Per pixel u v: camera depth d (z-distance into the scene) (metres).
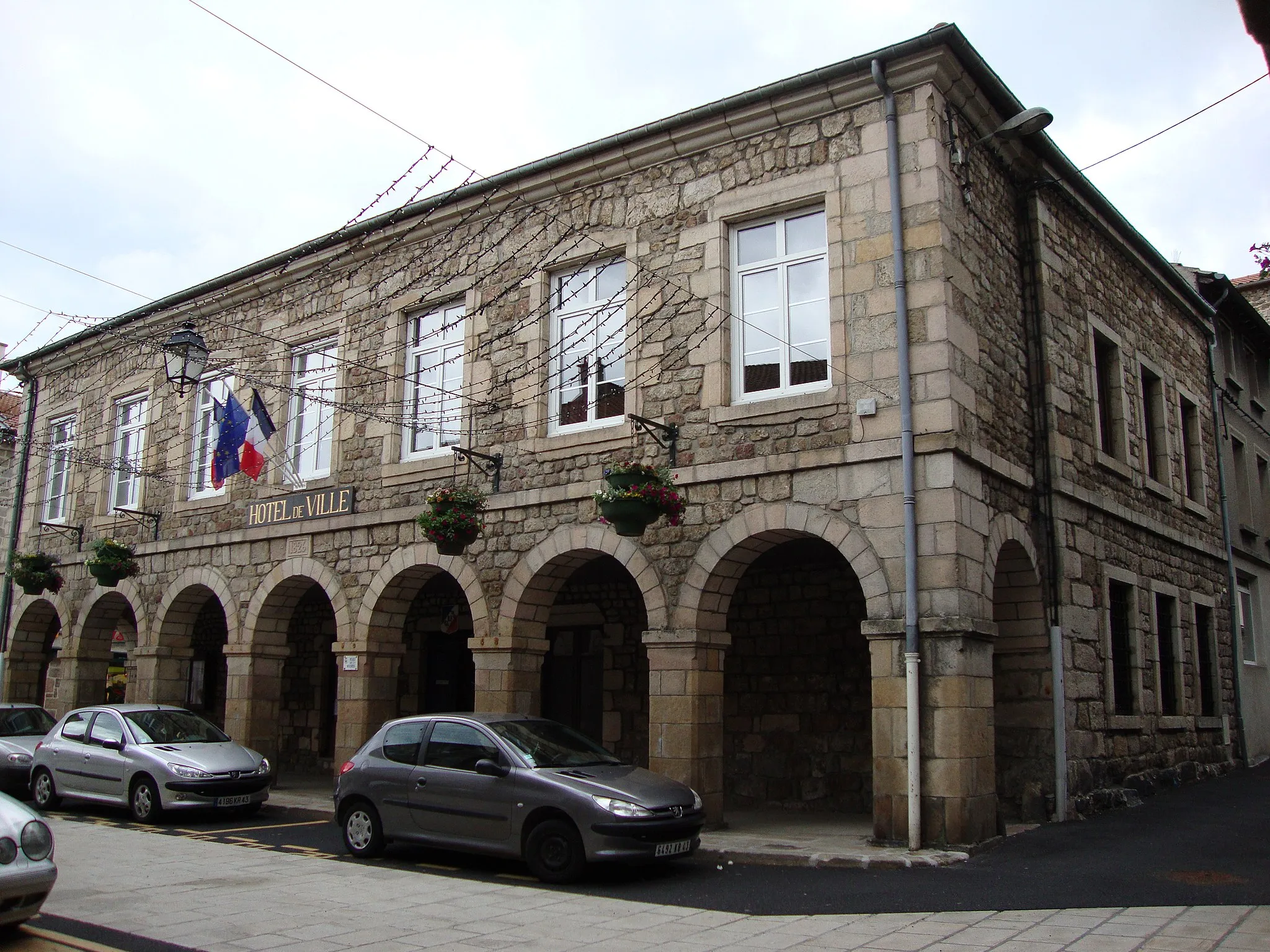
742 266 11.52
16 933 6.52
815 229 11.12
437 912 7.30
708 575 10.83
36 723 15.41
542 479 12.42
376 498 14.16
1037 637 11.49
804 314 11.02
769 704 13.40
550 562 12.09
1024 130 11.25
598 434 11.92
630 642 14.97
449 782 9.09
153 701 16.53
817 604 13.31
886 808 9.50
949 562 9.55
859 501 10.10
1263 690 19.00
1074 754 11.49
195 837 10.91
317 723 18.61
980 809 9.45
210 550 16.23
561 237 12.80
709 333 11.34
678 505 10.32
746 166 11.45
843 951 6.17
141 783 11.96
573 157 12.51
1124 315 14.95
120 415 19.02
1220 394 18.88
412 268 14.41
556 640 15.80
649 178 12.16
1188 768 14.69
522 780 8.67
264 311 16.39
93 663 18.61
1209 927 6.52
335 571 14.40
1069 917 6.91
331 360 15.38
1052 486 11.84
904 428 9.90
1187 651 15.65
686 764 10.66
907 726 9.46
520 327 12.97
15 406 22.14
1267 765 17.36
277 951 6.24
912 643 9.50
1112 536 13.50
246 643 15.30
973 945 6.25
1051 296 12.49
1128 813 11.62
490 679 12.35
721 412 11.04
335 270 15.34
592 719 15.24
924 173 10.33
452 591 17.17
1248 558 19.27
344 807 9.81
